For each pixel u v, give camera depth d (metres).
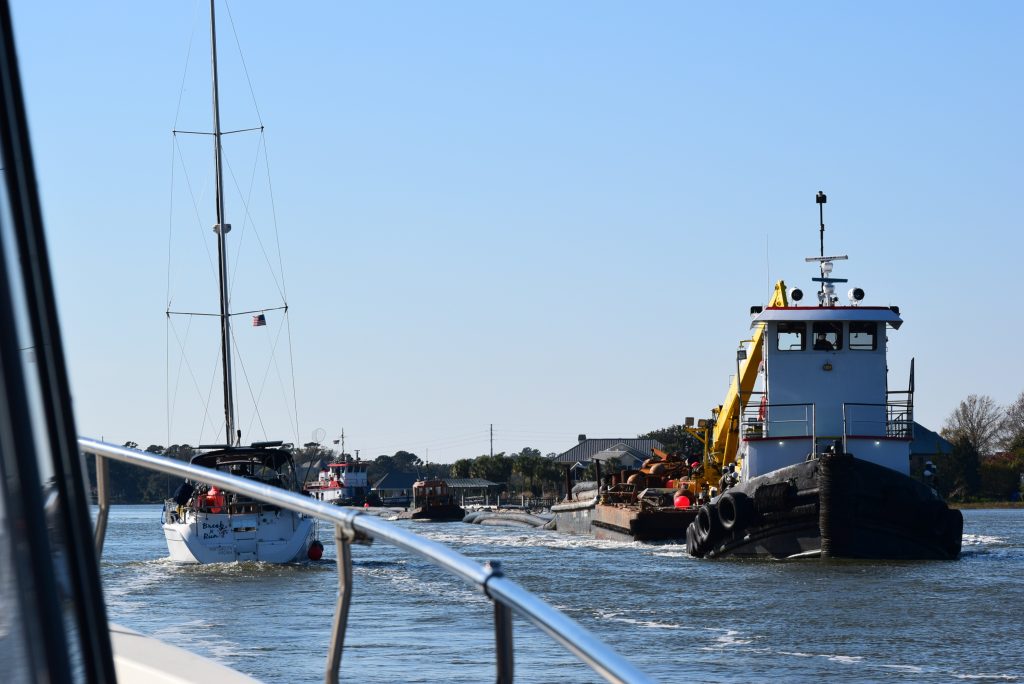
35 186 3.75
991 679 26.67
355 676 25.86
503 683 5.26
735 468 74.12
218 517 58.41
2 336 3.44
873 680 26.52
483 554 67.62
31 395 3.58
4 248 3.48
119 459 7.91
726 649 30.75
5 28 3.65
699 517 62.94
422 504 184.75
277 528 58.59
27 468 3.51
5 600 3.41
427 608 39.44
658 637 32.84
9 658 3.41
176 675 7.54
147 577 52.47
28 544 3.51
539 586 46.81
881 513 56.53
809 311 63.69
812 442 62.84
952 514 57.75
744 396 77.44
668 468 91.31
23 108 3.71
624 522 80.31
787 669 27.78
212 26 85.75
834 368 64.31
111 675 3.94
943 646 31.22
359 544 6.41
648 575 51.66
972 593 43.69
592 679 25.58
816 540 58.31
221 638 32.12
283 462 61.00
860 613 38.00
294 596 43.75
